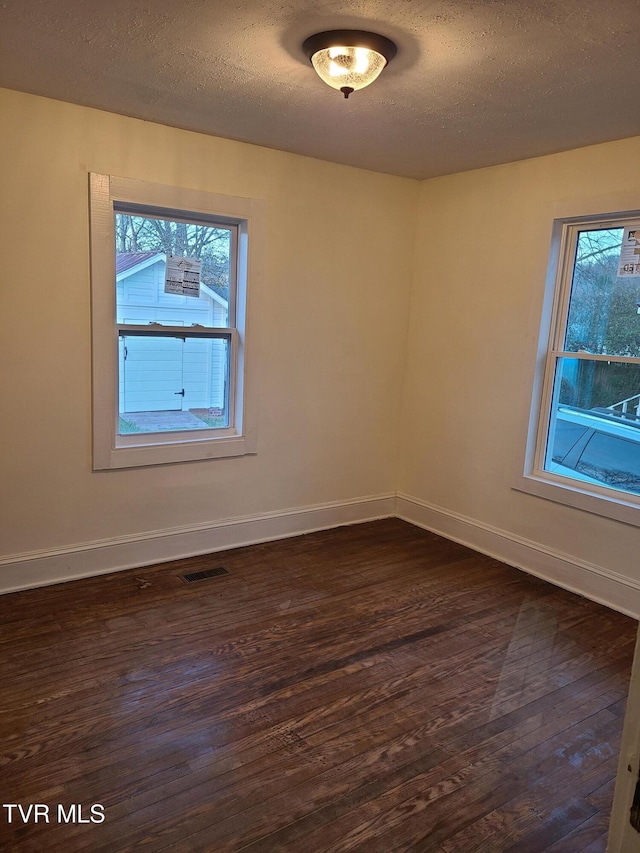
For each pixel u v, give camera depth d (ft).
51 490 10.17
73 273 9.80
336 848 5.47
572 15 6.03
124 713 7.16
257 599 10.21
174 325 11.32
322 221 12.32
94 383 10.24
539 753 6.79
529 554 11.78
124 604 9.82
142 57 7.53
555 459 11.71
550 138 9.99
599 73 7.39
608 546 10.50
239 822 5.70
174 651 8.52
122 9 6.31
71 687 7.60
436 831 5.70
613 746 6.96
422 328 13.80
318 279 12.51
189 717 7.14
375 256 13.25
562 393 11.48
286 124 9.87
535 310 11.37
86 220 9.77
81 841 5.43
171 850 5.37
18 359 9.55
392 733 7.02
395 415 14.40
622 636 9.43
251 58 7.44
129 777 6.19
